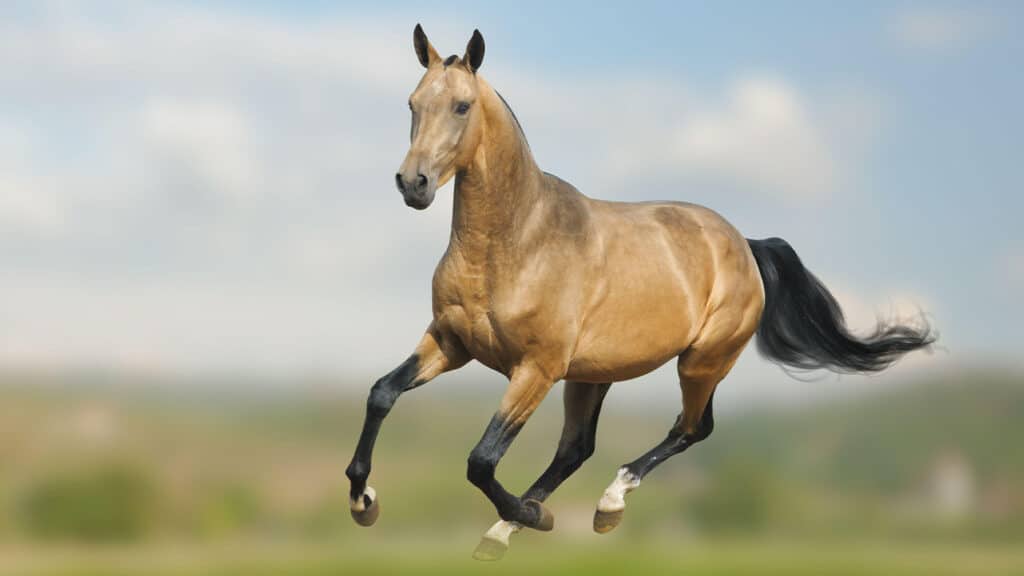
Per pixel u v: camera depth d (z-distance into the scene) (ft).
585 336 28.17
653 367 30.07
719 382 32.81
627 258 28.71
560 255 27.22
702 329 30.91
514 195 26.43
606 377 29.48
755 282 32.50
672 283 29.43
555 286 27.04
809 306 35.78
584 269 27.68
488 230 26.37
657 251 29.45
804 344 35.70
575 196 28.58
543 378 27.53
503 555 29.12
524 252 26.71
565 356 27.61
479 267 26.68
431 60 26.05
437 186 24.91
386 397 27.61
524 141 27.07
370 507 28.53
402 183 24.44
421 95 25.30
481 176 25.96
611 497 32.32
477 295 26.84
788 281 35.65
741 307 31.68
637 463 32.96
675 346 30.04
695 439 33.58
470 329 27.25
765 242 35.58
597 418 32.76
